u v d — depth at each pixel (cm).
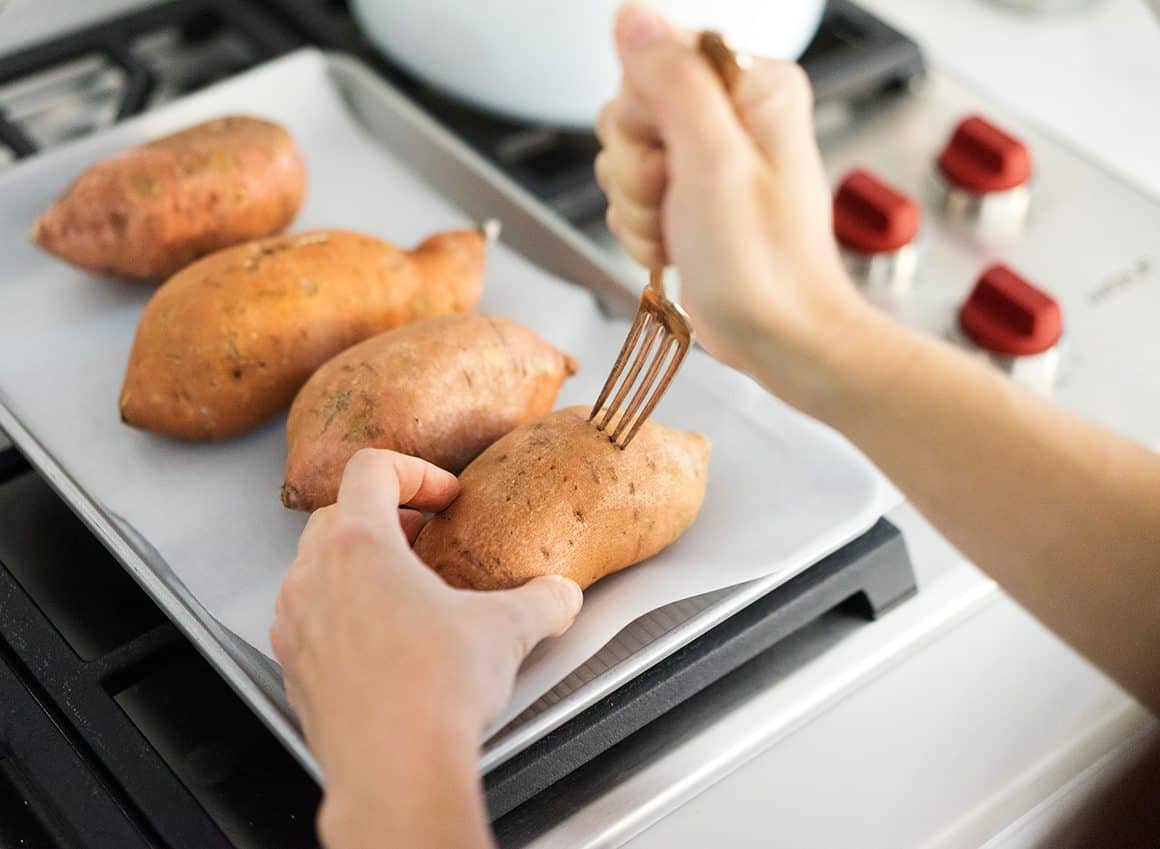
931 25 92
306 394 53
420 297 60
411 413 52
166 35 82
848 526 51
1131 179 80
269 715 44
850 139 80
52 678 46
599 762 47
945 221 75
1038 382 65
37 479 57
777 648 51
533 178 72
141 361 56
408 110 73
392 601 40
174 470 56
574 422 50
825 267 38
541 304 64
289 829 45
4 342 61
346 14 84
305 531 44
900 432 39
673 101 36
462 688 38
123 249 62
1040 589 41
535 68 69
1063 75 88
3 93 78
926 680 51
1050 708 50
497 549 46
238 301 56
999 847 47
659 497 49
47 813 43
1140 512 39
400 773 36
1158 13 94
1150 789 54
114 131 69
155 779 43
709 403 58
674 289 68
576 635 47
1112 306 70
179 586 51
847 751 48
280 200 64
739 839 45
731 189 36
